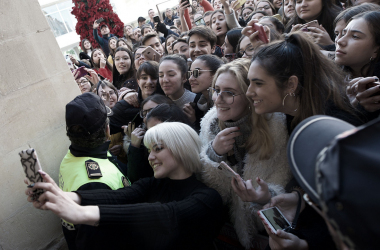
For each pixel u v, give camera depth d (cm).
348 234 39
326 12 240
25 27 179
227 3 335
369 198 38
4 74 169
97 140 149
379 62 147
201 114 212
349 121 107
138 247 120
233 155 147
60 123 198
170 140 130
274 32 175
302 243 97
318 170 44
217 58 211
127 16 1133
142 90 255
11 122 172
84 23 775
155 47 388
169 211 112
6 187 170
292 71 109
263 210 103
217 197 126
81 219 98
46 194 94
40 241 185
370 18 143
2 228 168
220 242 154
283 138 129
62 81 201
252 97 118
